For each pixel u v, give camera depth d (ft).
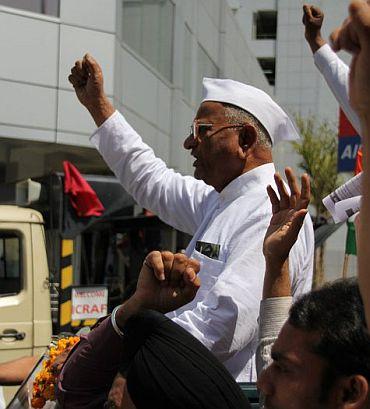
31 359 10.14
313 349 4.42
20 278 19.39
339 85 9.05
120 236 30.71
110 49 44.86
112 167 10.15
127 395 5.02
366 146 3.67
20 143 43.78
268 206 7.87
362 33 3.45
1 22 42.37
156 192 9.85
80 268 29.35
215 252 7.95
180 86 55.42
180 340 5.04
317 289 4.67
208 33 64.59
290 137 8.75
